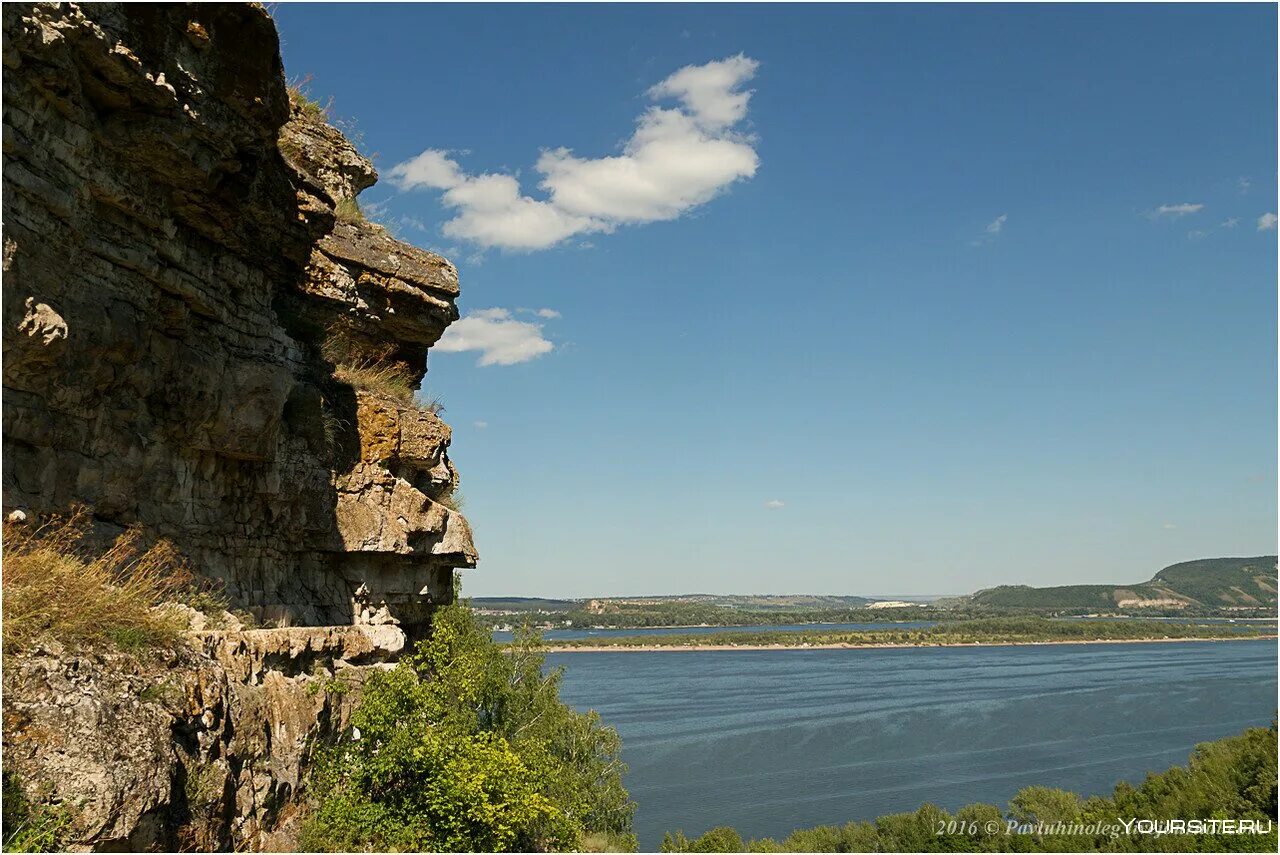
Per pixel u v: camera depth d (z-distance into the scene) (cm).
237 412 1181
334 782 1120
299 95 1745
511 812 1226
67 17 839
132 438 1031
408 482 1616
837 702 12381
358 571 1484
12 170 813
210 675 895
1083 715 10494
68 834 653
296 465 1350
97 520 979
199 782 830
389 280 1752
